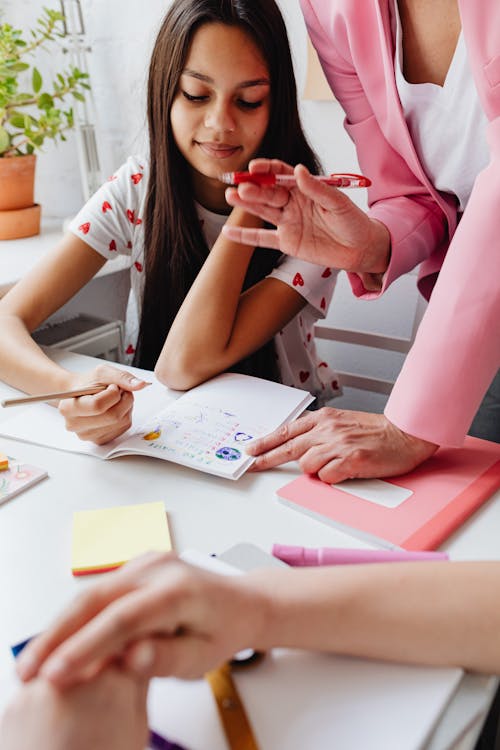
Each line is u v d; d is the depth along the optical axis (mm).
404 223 847
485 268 599
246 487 621
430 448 640
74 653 309
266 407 760
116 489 619
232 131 926
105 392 670
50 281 1034
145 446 673
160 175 1026
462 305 610
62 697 311
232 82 895
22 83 1664
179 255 1061
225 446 676
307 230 759
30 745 299
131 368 923
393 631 392
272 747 345
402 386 648
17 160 1410
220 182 1061
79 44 1534
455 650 390
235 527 558
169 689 377
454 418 623
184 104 938
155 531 542
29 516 578
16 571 505
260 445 667
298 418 738
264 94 928
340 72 914
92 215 1112
